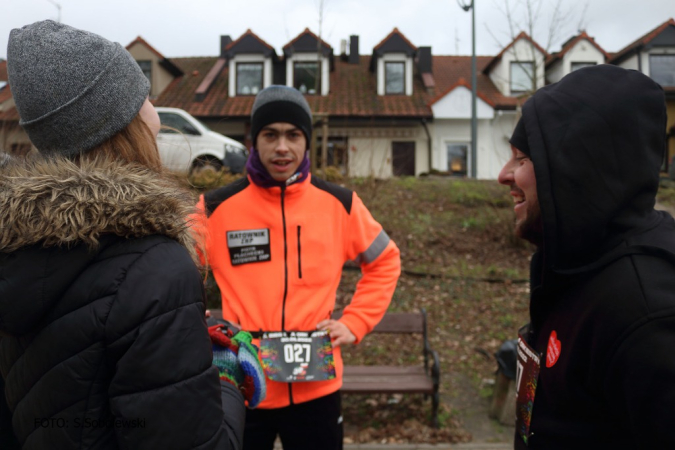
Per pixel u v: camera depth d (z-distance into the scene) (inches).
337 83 804.0
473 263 247.1
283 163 81.4
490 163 717.9
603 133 39.0
